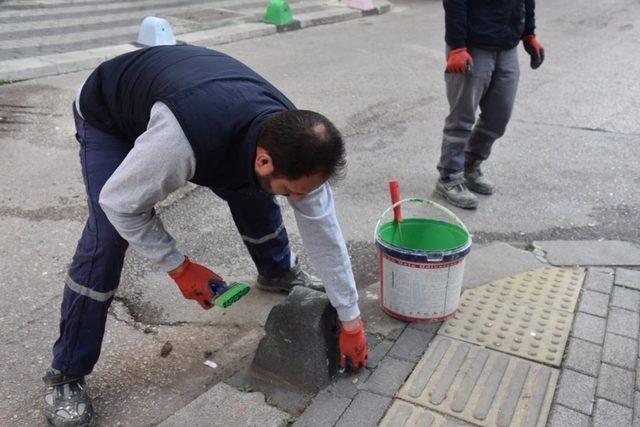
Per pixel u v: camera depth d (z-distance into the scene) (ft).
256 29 29.58
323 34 30.60
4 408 7.76
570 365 8.29
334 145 5.55
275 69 23.81
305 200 6.48
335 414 7.47
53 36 26.96
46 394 7.53
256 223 9.12
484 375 8.10
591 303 9.69
